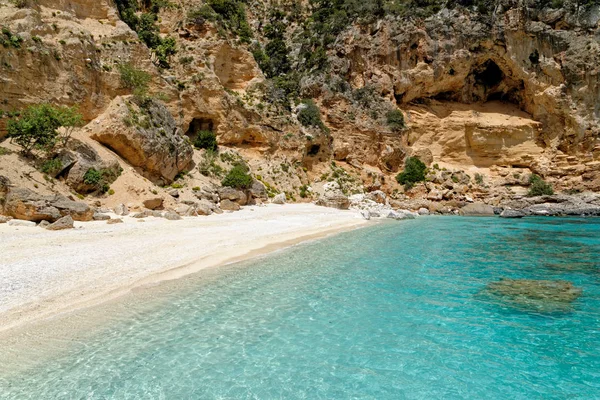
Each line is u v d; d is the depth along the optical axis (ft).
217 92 145.59
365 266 51.42
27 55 90.99
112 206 87.45
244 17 208.54
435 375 24.02
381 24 188.96
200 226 78.33
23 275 38.78
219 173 130.82
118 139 100.27
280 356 25.95
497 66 191.62
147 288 38.42
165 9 165.78
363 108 182.19
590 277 46.85
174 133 120.26
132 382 22.36
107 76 110.73
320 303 36.17
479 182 174.81
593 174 159.74
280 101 169.17
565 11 173.88
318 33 203.41
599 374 24.36
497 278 46.01
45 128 81.87
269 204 128.77
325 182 158.92
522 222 115.34
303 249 62.23
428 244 70.59
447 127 191.11
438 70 185.37
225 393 21.54
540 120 181.78
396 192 171.22
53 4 114.01
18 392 21.07
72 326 29.17
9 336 27.04
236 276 44.29
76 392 21.21
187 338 28.17
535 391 22.39
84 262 45.11
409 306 35.81
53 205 69.77
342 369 24.50
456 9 187.01
